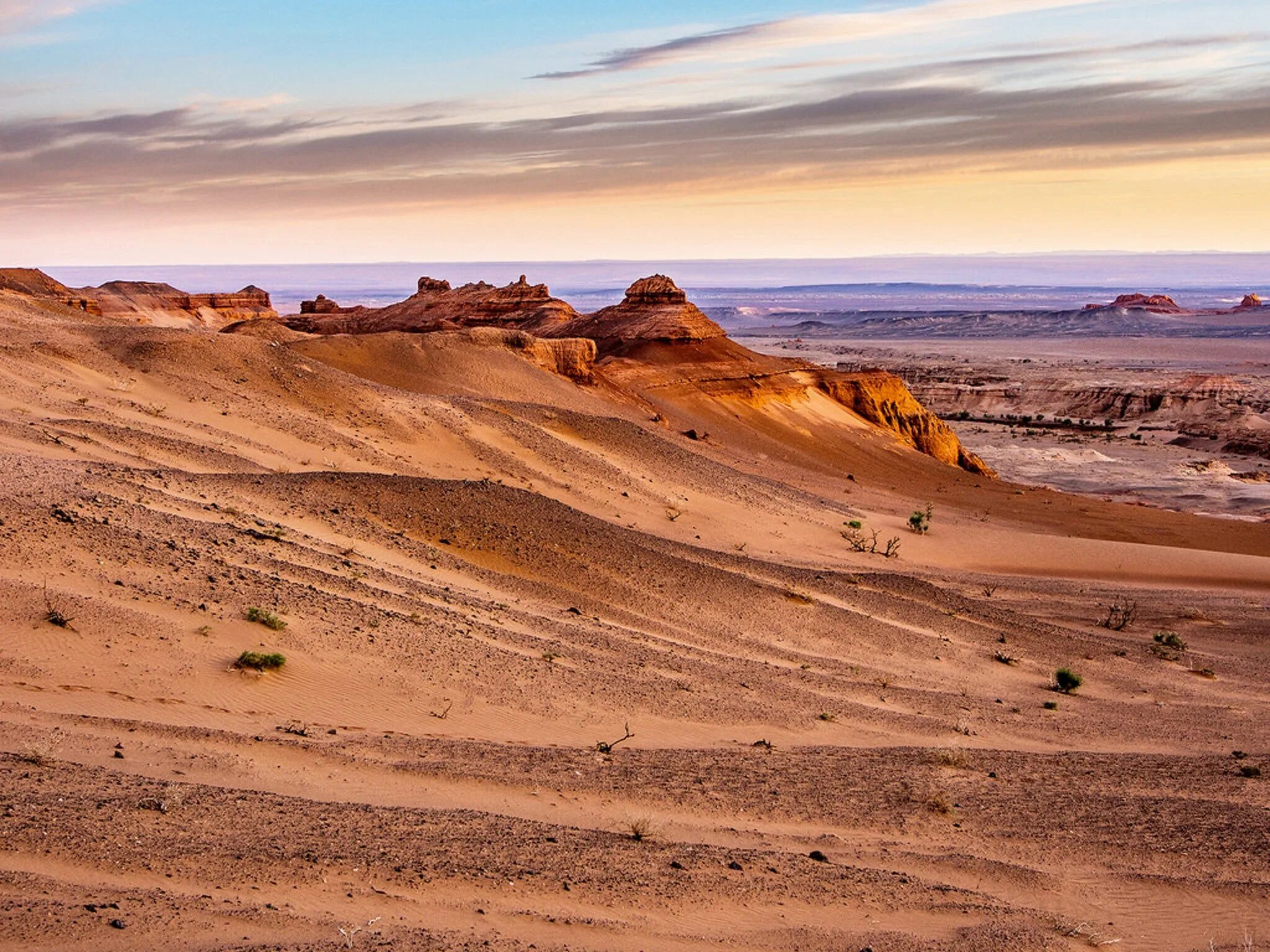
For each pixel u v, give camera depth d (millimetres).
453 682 20562
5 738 13508
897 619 37438
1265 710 33344
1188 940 13180
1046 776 21094
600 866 12656
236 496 31656
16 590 18703
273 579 23406
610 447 65750
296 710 17594
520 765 16688
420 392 83938
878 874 14062
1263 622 49562
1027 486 111750
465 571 30812
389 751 16406
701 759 18859
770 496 66188
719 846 14328
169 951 8812
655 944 10859
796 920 12109
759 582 37031
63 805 11430
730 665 27188
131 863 10445
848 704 25438
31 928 8688
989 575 57312
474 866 11930
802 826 16000
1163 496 121625
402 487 37250
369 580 26188
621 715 21109
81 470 28750
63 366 52000
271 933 9555
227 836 11594
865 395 130750
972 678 31812
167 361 57125
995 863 15305
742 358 131750
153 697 16594
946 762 21031
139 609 19625
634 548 37094
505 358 93750
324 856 11461
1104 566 63250
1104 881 15219
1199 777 22484
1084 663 36906
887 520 70000
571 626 27391
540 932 10641
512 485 54031
